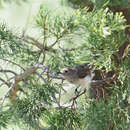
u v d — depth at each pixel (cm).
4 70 595
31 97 593
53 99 603
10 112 584
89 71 604
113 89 599
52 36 590
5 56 623
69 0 741
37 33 606
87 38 560
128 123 568
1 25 644
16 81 570
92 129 581
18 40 607
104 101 596
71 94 670
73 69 592
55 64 590
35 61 619
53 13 594
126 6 683
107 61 556
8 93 591
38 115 601
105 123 577
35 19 589
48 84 588
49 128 616
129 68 571
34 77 626
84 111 610
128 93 570
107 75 671
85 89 621
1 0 764
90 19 566
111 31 557
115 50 559
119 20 557
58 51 581
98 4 627
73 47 583
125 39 588
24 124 605
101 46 562
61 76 593
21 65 637
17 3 782
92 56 558
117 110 586
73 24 571
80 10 603
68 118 622
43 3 625
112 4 660
